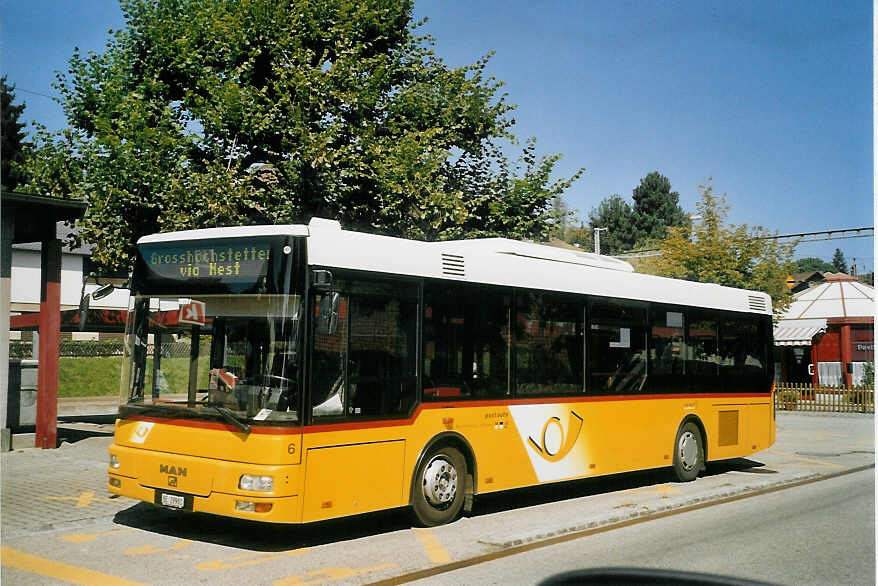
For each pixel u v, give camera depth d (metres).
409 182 16.69
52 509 9.73
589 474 11.41
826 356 41.69
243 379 7.98
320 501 7.90
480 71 19.72
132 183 16.66
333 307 7.95
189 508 7.94
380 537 8.72
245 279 8.17
